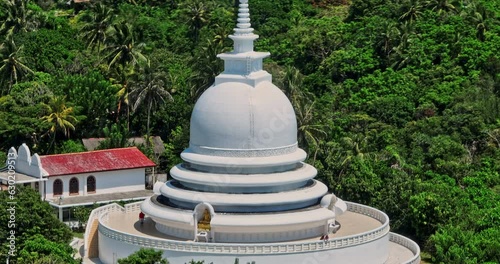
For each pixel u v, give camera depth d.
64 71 186.38
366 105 170.12
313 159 141.88
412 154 149.50
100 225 113.00
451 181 137.75
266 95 110.19
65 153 151.00
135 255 98.81
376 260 108.81
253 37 112.56
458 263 114.31
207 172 109.44
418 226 125.06
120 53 175.88
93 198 139.00
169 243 104.56
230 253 102.75
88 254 115.50
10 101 162.75
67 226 120.31
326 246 104.56
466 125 158.62
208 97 110.69
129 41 175.75
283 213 106.31
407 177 134.75
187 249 103.88
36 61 189.50
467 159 148.88
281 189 108.56
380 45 189.25
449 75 178.12
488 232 120.31
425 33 192.00
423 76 180.25
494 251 116.19
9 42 173.38
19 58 174.88
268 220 105.00
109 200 138.12
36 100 163.75
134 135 169.88
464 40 187.75
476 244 117.25
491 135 155.38
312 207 109.19
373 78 180.25
